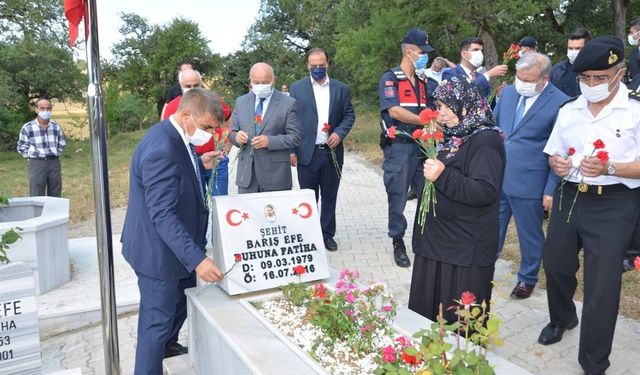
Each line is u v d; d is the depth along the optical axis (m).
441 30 16.09
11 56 23.19
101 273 2.76
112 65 41.81
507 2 13.38
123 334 4.26
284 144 4.86
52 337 4.36
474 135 2.70
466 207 2.72
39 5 23.23
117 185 12.02
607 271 3.02
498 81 6.48
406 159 5.28
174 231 2.77
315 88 5.61
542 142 4.21
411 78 5.21
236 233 3.17
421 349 1.91
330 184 5.83
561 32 19.28
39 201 5.90
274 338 2.55
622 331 3.87
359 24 21.31
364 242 6.50
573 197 3.22
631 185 3.00
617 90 3.03
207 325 2.87
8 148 24.06
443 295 2.82
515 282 4.91
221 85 44.22
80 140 25.52
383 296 2.83
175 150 2.92
